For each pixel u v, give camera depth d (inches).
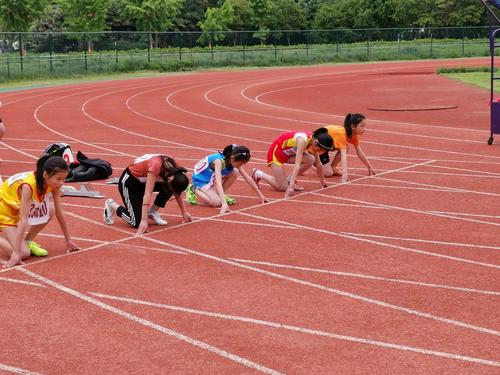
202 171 373.7
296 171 390.6
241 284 251.6
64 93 1210.6
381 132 664.4
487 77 1373.0
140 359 191.9
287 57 2127.2
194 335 207.3
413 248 294.4
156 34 2069.4
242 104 986.1
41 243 308.2
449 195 396.8
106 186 431.5
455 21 2945.4
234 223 338.3
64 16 2630.4
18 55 1728.6
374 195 397.4
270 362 188.4
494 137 620.4
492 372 180.7
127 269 270.2
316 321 216.5
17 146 609.3
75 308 230.8
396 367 184.1
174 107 949.2
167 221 343.9
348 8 3097.9
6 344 203.8
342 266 270.8
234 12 2952.8
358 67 1936.5
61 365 189.6
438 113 829.2
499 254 284.5
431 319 217.0
